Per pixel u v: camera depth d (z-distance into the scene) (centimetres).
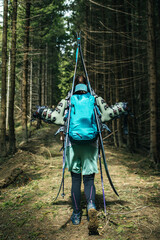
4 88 922
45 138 1487
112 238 211
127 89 1076
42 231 231
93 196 227
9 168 602
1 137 884
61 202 312
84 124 229
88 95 248
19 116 2712
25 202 319
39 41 1819
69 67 2005
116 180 439
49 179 455
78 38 276
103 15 1310
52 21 1680
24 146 1165
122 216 258
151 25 711
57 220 256
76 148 237
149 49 716
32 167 597
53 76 2875
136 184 402
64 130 240
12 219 263
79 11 1524
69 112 235
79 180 247
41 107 258
